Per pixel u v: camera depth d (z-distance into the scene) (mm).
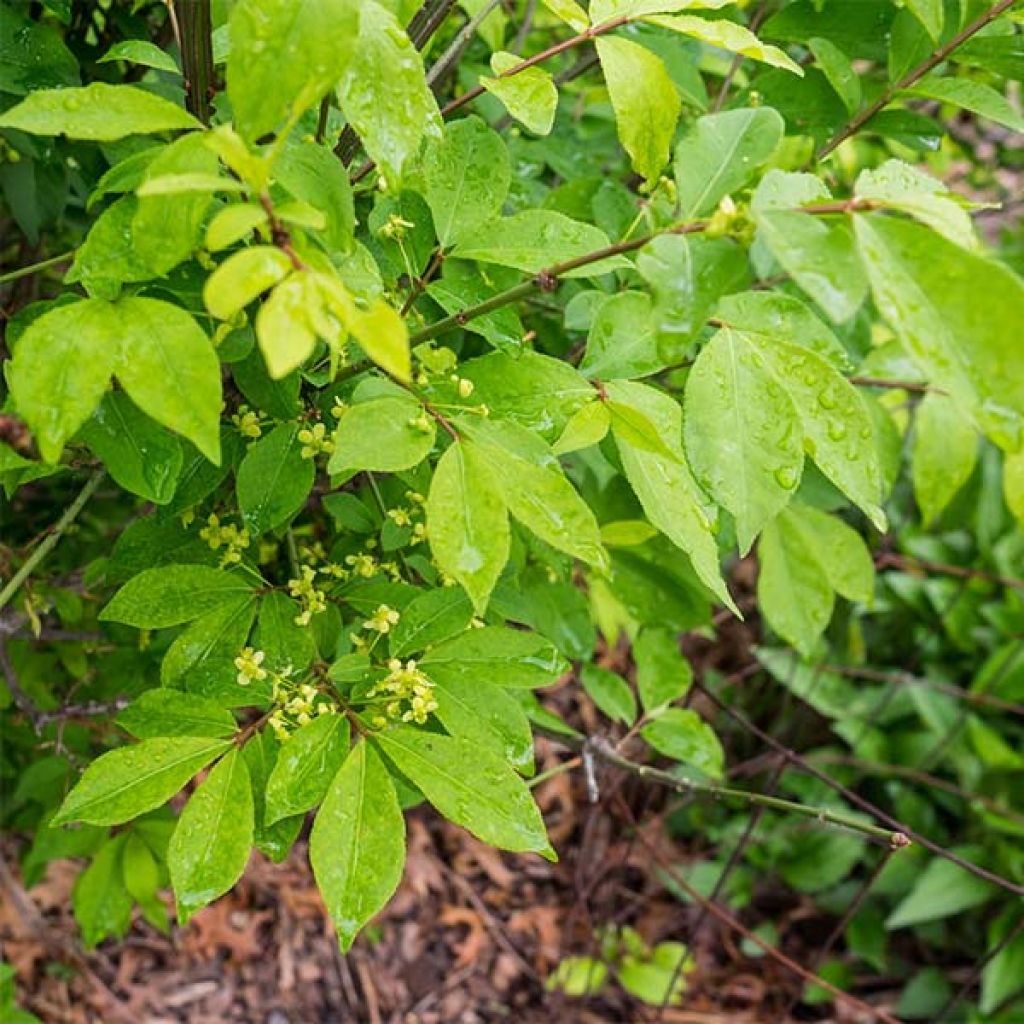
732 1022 836
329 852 276
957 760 896
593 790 452
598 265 317
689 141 273
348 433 272
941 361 216
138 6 478
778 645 870
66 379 250
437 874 889
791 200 240
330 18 246
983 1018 815
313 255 241
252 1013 791
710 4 310
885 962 891
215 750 301
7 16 344
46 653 532
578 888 768
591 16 314
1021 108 905
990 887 844
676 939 877
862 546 501
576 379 315
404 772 287
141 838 509
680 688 498
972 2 389
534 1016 833
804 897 907
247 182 239
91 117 263
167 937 804
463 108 497
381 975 831
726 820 909
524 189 437
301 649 337
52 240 537
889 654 970
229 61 249
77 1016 750
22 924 762
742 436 275
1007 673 898
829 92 440
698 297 244
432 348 339
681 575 477
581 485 469
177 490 337
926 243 222
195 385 250
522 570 452
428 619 333
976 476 958
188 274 301
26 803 606
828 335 308
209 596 341
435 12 347
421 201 349
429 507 263
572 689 950
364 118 270
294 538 439
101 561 429
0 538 521
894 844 393
